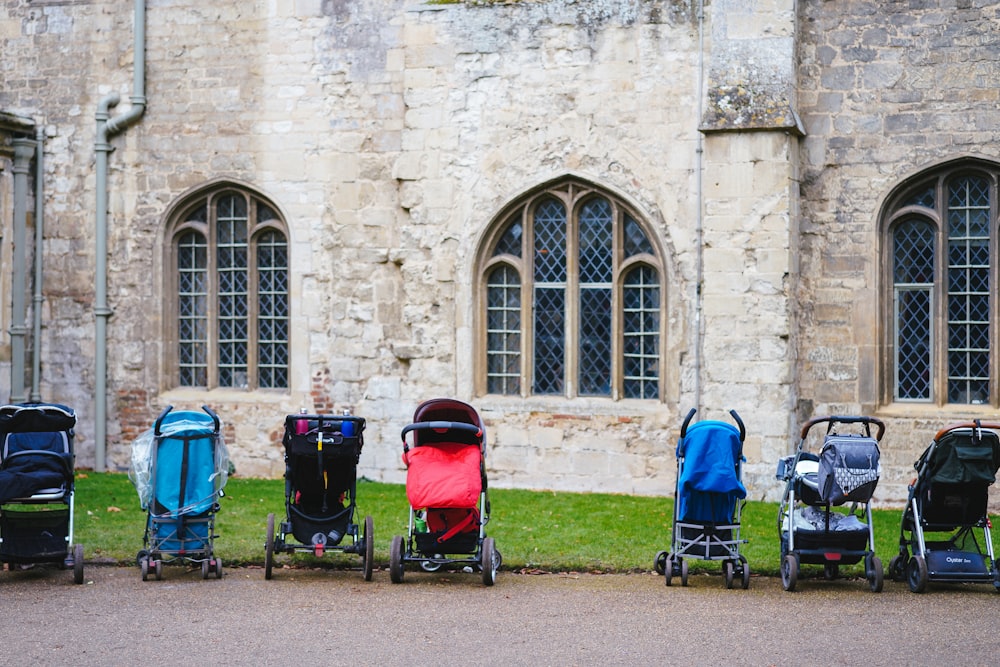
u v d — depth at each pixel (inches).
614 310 578.2
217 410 636.1
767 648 306.7
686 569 381.4
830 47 552.7
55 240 658.2
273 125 626.8
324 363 620.1
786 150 540.1
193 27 637.9
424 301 596.1
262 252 640.4
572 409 578.2
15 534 388.5
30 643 313.4
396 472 606.5
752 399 545.3
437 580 392.2
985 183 543.2
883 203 549.0
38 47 658.8
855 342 553.0
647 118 563.5
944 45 540.1
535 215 590.6
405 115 594.9
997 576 367.6
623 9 565.6
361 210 613.6
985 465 367.2
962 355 549.3
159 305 648.4
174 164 643.5
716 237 549.6
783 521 388.5
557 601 359.6
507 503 531.2
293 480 391.5
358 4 612.4
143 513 506.0
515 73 581.0
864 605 353.7
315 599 362.0
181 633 322.7
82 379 657.6
